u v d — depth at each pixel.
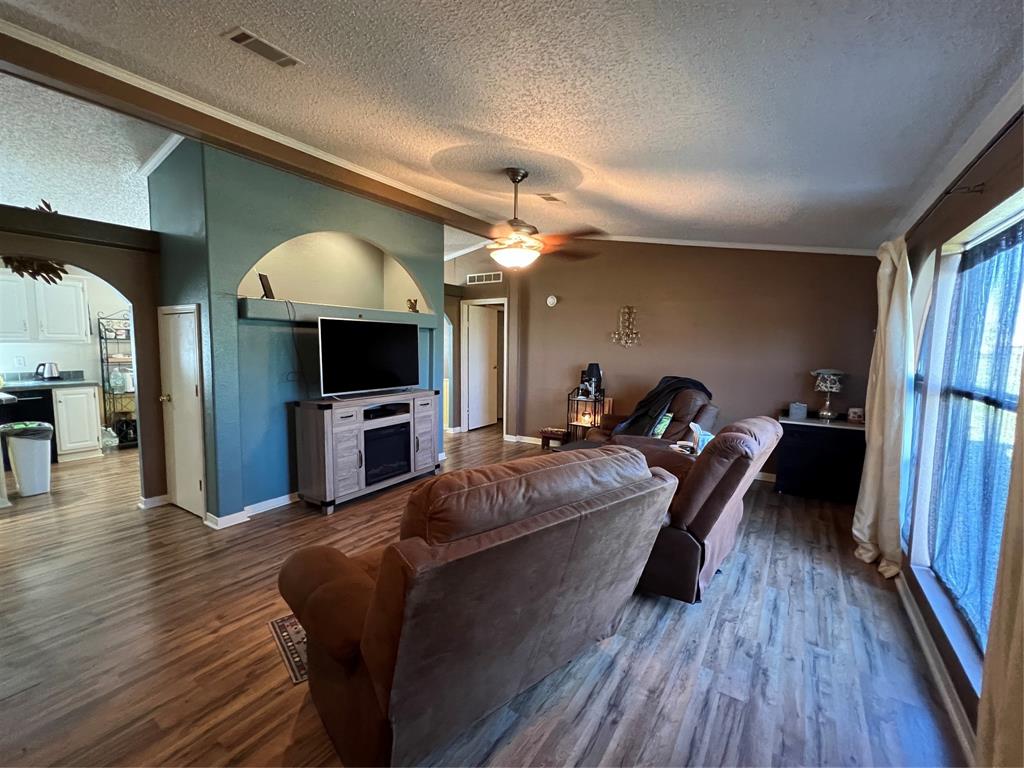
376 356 4.30
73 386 5.34
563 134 2.59
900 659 2.09
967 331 2.32
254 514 3.70
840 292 4.64
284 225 3.64
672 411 4.47
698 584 2.41
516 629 1.48
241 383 3.57
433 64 2.05
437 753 1.60
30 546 3.14
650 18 1.54
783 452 4.36
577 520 1.42
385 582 1.16
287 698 1.84
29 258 3.26
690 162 2.73
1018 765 1.13
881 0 1.30
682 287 5.35
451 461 5.54
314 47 2.03
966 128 1.96
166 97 2.55
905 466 2.92
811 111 1.99
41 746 1.60
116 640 2.16
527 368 6.49
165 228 3.65
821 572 2.89
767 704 1.83
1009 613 1.26
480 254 7.06
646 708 1.81
